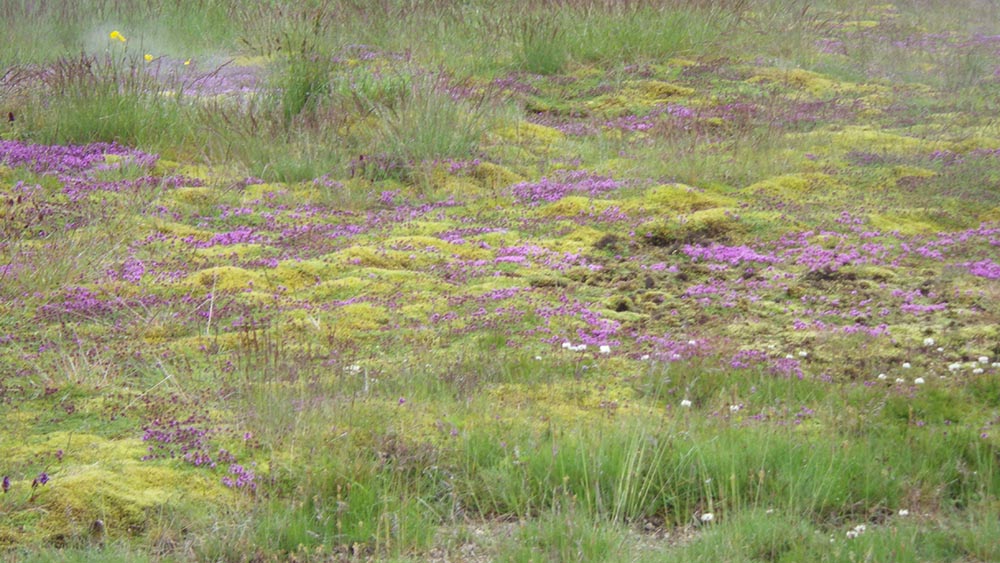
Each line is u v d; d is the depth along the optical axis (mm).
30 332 6578
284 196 9508
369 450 5164
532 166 10742
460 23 15414
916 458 5188
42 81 11391
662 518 4863
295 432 5203
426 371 6105
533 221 9094
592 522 4621
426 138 10609
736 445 5125
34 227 8148
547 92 13461
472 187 10023
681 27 15422
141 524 4570
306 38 12938
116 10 15797
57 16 15273
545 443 5246
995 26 19078
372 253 8094
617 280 7840
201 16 15766
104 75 11133
